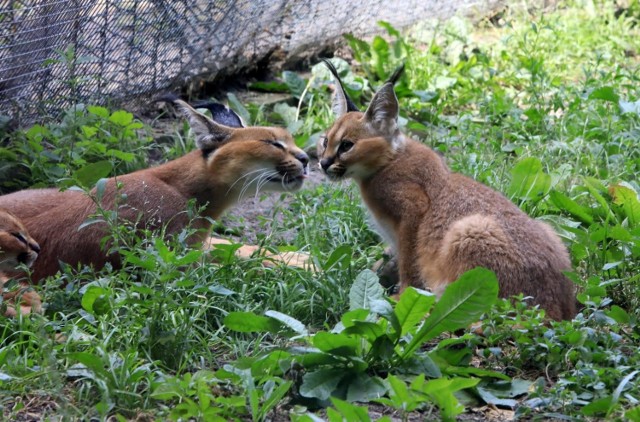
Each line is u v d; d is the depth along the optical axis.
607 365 8.36
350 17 17.78
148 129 14.14
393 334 8.06
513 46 19.59
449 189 10.40
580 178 12.91
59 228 10.27
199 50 14.80
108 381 7.46
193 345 8.58
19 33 11.84
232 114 11.86
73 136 12.53
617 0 22.53
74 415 7.21
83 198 10.48
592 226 10.41
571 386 7.95
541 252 9.46
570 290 9.58
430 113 16.22
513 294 9.29
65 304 9.18
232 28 15.16
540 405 7.63
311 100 16.08
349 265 10.12
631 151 13.86
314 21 17.16
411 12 19.00
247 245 11.77
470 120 15.44
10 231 9.72
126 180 10.69
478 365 8.63
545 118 15.69
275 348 8.16
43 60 12.48
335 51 18.89
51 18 12.09
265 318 8.36
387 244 11.47
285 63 17.98
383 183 10.81
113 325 8.52
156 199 10.62
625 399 7.75
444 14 19.72
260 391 7.56
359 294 8.62
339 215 12.02
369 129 10.95
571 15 21.62
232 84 17.05
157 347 8.28
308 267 10.20
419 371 8.05
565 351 8.48
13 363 7.98
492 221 9.62
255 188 11.42
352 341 7.80
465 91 17.38
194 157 11.23
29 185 12.56
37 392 7.68
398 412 7.59
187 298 8.68
